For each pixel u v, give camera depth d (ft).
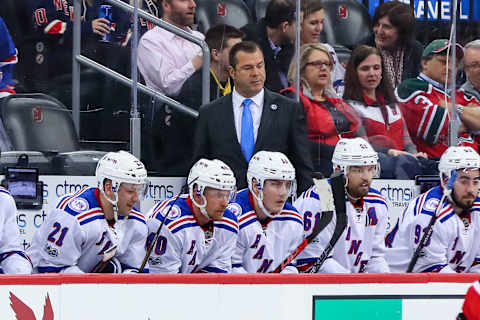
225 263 58.39
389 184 75.15
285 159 58.54
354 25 76.59
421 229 62.95
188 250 56.85
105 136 69.82
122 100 69.87
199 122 68.44
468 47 80.28
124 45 69.92
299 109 69.92
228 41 72.49
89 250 54.29
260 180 58.03
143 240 56.18
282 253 60.59
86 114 69.26
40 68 68.13
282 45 73.56
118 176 52.75
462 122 79.87
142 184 53.98
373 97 76.54
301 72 74.08
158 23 70.33
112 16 69.67
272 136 68.44
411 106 77.71
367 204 63.36
